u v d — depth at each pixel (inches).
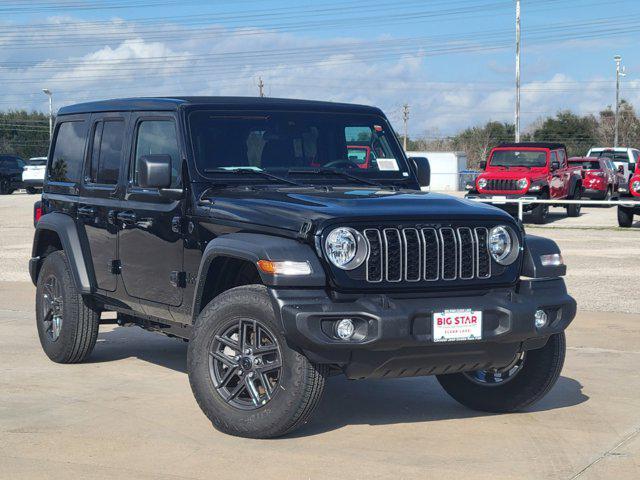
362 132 285.0
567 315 235.0
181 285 253.9
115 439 225.5
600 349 344.5
